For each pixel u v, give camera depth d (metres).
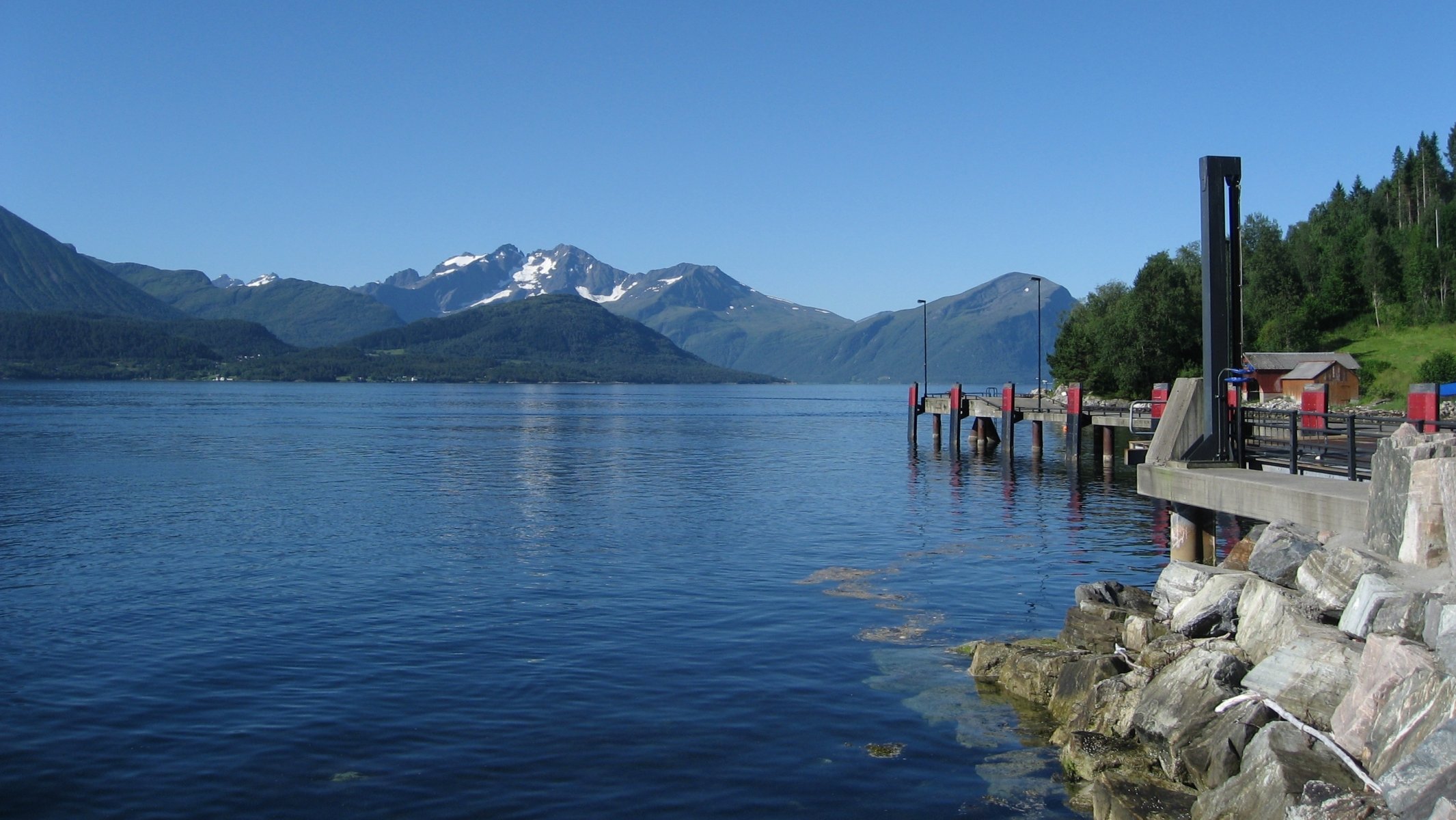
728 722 15.57
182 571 28.23
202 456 71.75
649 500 45.84
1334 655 11.23
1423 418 21.31
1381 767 9.50
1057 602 23.88
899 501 44.84
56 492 48.75
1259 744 10.40
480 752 14.45
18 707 16.44
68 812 12.59
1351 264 131.50
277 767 13.93
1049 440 87.44
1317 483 16.80
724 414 171.12
